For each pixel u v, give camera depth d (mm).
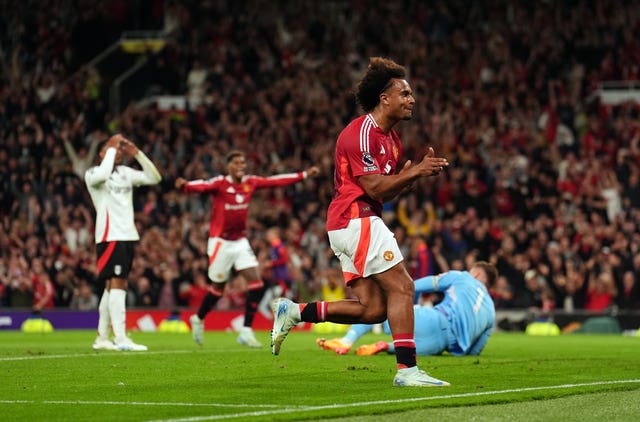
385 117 14484
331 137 54469
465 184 50781
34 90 54719
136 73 61312
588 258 46156
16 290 42781
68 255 44281
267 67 60219
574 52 62000
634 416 11453
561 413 11641
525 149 54094
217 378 15828
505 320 43906
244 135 53906
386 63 14523
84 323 42750
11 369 17469
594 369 18172
